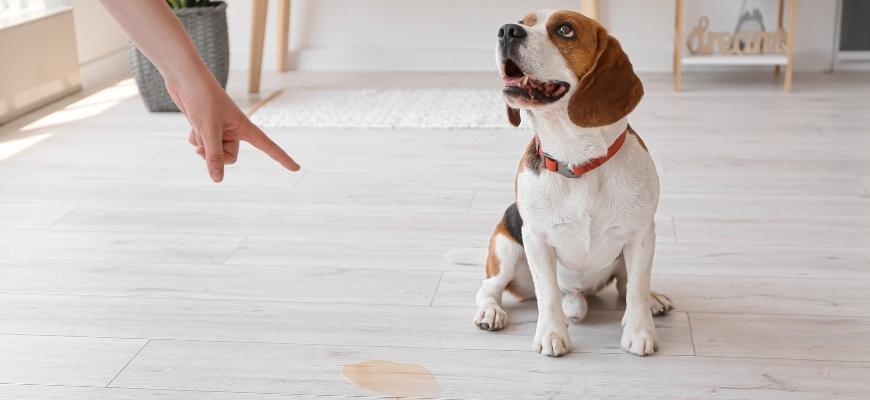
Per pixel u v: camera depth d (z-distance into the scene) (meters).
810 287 1.93
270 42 4.48
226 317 1.85
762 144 3.03
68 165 2.95
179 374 1.62
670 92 3.83
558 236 1.65
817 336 1.72
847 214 2.37
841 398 1.50
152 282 2.04
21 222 2.44
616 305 1.89
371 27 4.42
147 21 1.07
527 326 1.79
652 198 1.62
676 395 1.52
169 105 3.58
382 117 3.46
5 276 2.08
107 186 2.73
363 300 1.92
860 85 3.85
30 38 3.63
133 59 3.53
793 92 3.76
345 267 2.10
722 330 1.75
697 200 2.51
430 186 2.69
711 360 1.64
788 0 4.07
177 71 1.09
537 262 1.68
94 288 2.01
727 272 2.02
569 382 1.57
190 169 2.89
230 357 1.68
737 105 3.57
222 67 3.67
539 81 1.51
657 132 3.21
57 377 1.62
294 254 2.19
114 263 2.15
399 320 1.83
